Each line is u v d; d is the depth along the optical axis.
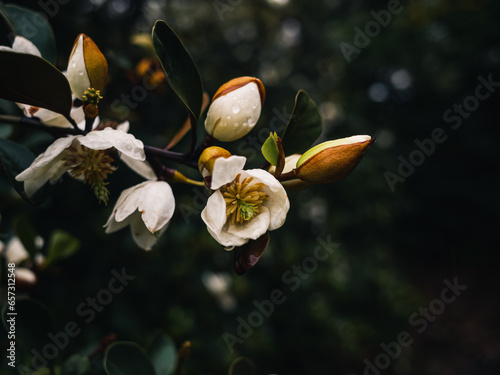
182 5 0.85
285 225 1.04
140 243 0.24
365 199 1.22
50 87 0.21
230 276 0.82
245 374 0.29
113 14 0.65
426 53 1.46
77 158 0.22
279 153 0.21
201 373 0.69
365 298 1.13
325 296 1.05
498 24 1.45
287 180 0.22
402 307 1.19
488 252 1.83
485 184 1.85
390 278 1.25
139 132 0.60
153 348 0.32
